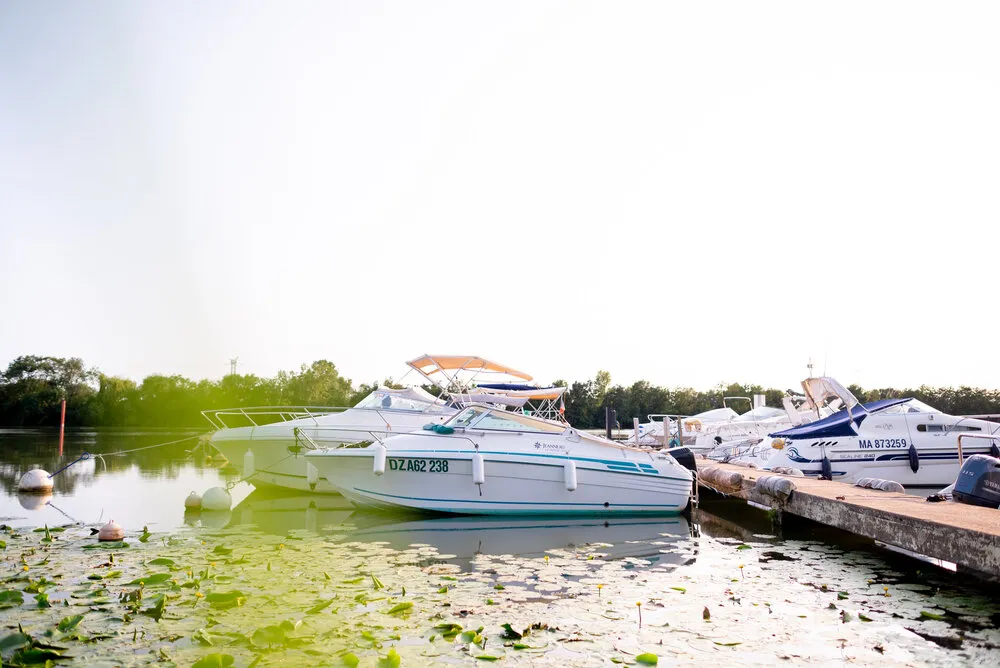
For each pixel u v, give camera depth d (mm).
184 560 7887
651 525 11656
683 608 6094
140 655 4699
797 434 16562
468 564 7965
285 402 63031
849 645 5129
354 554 8320
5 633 5129
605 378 62594
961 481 9367
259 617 5578
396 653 4605
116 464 23078
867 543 9977
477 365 17672
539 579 7199
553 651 4895
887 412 16656
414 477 11961
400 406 16094
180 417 63344
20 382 67625
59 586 6582
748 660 4789
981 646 5129
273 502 14102
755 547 9539
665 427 19062
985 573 6605
